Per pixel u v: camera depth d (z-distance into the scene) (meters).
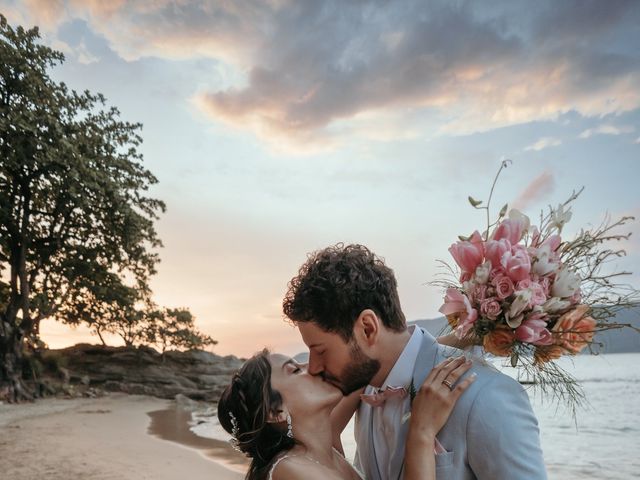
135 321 36.03
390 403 1.85
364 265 1.79
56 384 32.22
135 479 8.79
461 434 1.63
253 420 1.92
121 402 30.94
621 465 10.57
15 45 25.11
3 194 25.41
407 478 1.62
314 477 1.79
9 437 14.60
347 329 1.75
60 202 26.30
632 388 28.97
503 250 1.66
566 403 1.68
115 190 25.70
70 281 28.58
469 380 1.67
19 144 23.53
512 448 1.58
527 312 1.63
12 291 26.88
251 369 1.97
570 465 10.80
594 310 1.69
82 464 10.19
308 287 1.76
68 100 26.31
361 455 2.08
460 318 1.71
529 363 1.70
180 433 16.50
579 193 1.72
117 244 28.67
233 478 8.94
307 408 1.91
